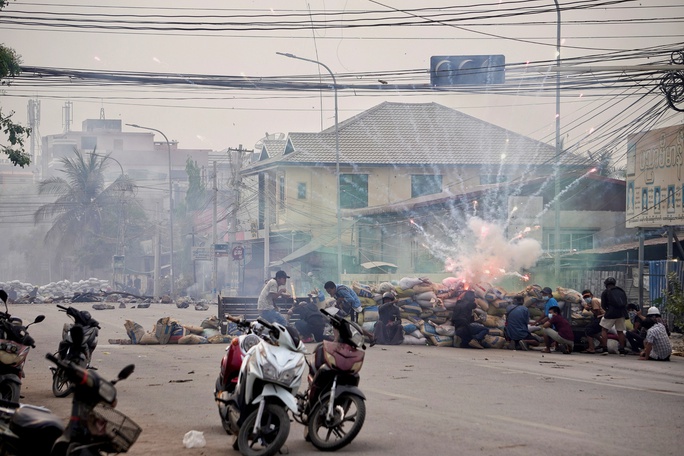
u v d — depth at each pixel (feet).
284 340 29.19
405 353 68.44
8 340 36.17
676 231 119.55
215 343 77.66
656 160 103.09
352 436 29.71
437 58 77.10
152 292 238.89
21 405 23.32
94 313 135.85
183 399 42.50
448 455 28.30
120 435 21.66
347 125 187.21
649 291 102.12
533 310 75.97
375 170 178.50
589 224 139.03
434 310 76.95
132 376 52.26
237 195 179.93
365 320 77.36
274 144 201.05
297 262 164.35
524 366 59.26
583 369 58.03
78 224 255.91
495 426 34.09
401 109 193.67
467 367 57.82
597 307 72.59
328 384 30.66
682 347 78.02
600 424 34.68
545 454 28.37
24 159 81.92
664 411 38.58
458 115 192.13
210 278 234.58
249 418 28.43
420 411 38.17
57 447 21.49
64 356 42.78
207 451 29.48
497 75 76.54
